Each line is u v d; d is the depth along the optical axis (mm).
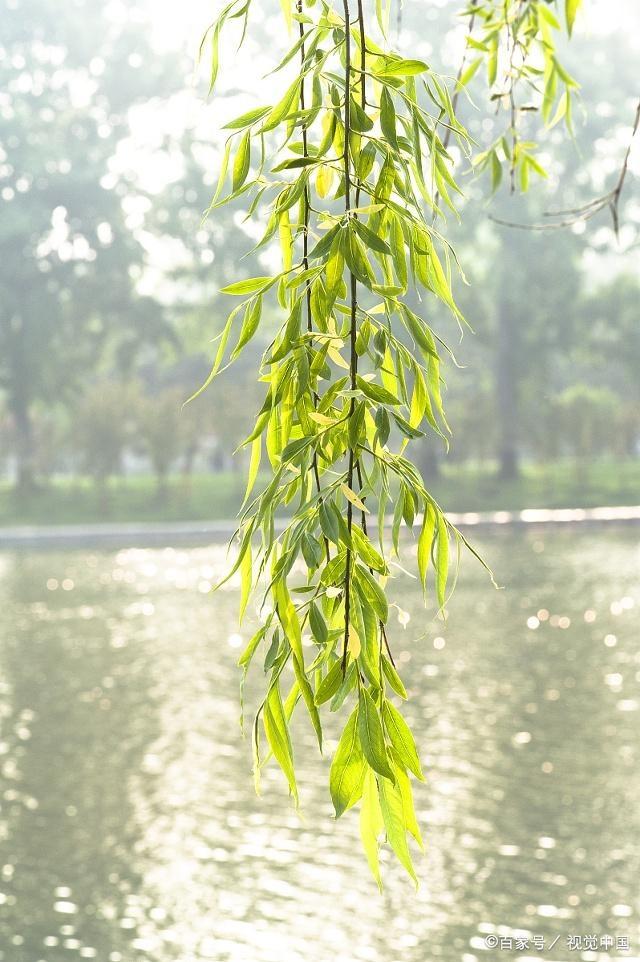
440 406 2047
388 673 1994
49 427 49688
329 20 2133
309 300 2037
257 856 9258
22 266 47688
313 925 7883
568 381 63250
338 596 2059
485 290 45688
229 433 47750
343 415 2059
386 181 2031
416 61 2104
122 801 10797
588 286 55031
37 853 9453
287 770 1964
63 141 49250
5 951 7488
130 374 50844
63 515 46562
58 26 48781
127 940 7715
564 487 48094
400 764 1970
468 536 36469
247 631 20281
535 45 3318
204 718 13992
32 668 17547
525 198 43656
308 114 2010
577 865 8625
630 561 28453
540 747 11859
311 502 1962
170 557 33969
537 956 7152
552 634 18797
